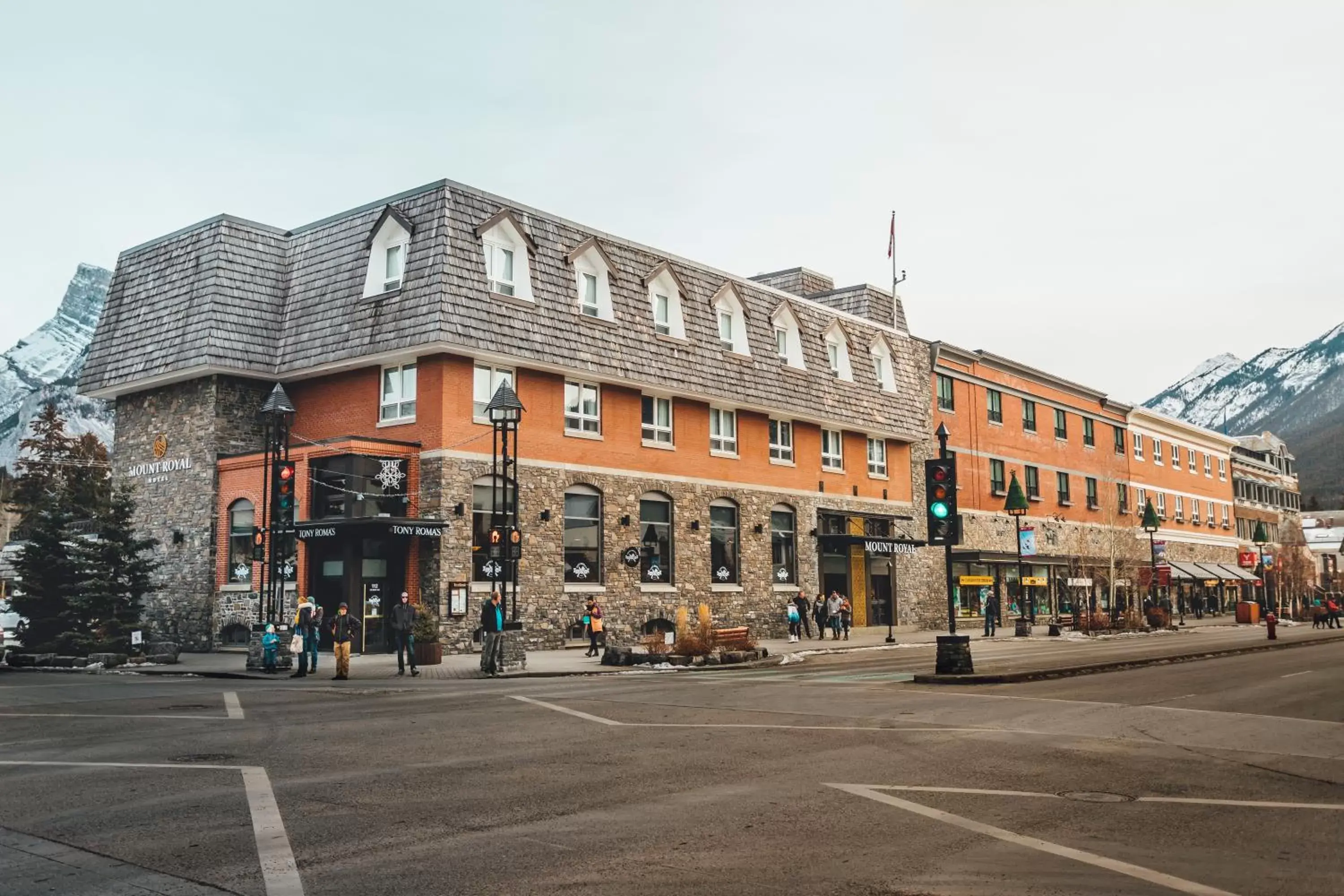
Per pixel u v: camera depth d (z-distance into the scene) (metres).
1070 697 17.69
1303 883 6.44
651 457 36.41
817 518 43.16
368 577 30.22
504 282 32.38
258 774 10.18
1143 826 8.01
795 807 8.65
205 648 32.72
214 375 33.75
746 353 39.91
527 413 32.62
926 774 10.23
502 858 7.00
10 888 6.34
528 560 32.06
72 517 32.69
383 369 32.41
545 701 17.52
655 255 37.62
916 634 45.03
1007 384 58.03
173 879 6.52
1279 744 12.38
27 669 27.16
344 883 6.42
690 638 27.91
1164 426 76.88
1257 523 90.62
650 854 7.11
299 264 35.31
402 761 11.03
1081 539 58.41
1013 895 6.14
